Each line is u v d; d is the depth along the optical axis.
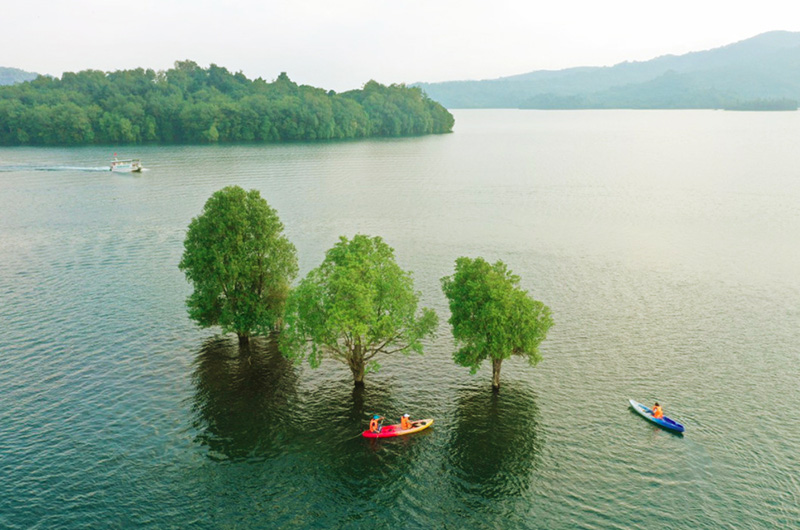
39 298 86.50
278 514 44.88
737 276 98.44
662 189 176.75
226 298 70.56
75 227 127.56
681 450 52.97
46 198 158.75
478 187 184.38
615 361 69.81
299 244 116.69
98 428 55.38
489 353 61.56
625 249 114.56
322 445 53.88
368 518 44.59
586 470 50.28
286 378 66.06
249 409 59.53
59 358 68.69
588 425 57.00
